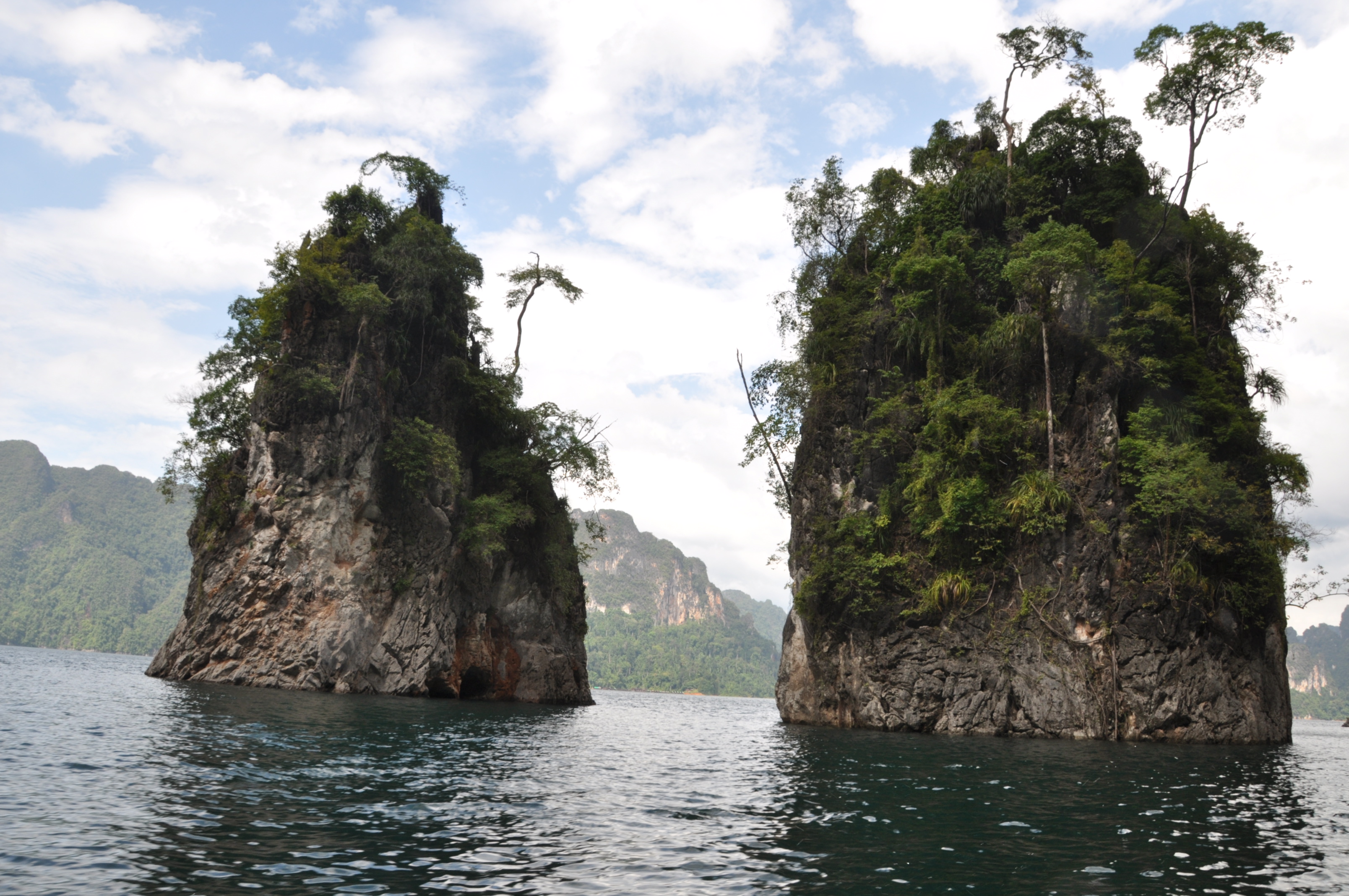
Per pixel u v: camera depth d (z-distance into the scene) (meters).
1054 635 35.00
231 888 7.95
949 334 41.47
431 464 50.41
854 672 38.47
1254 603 35.56
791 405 46.19
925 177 52.59
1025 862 10.66
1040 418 37.88
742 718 53.50
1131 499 35.84
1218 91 42.81
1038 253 38.19
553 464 60.44
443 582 50.59
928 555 37.91
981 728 34.75
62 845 9.05
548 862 9.66
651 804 14.27
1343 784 21.69
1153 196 45.97
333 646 45.06
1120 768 22.73
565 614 60.22
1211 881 9.99
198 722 22.58
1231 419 38.03
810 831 12.25
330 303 49.31
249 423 50.78
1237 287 43.69
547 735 28.36
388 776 15.66
